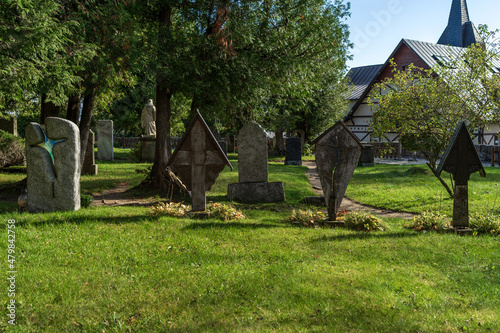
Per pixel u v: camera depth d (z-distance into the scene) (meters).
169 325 3.57
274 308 3.92
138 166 19.73
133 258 5.30
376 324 3.60
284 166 21.94
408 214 10.17
